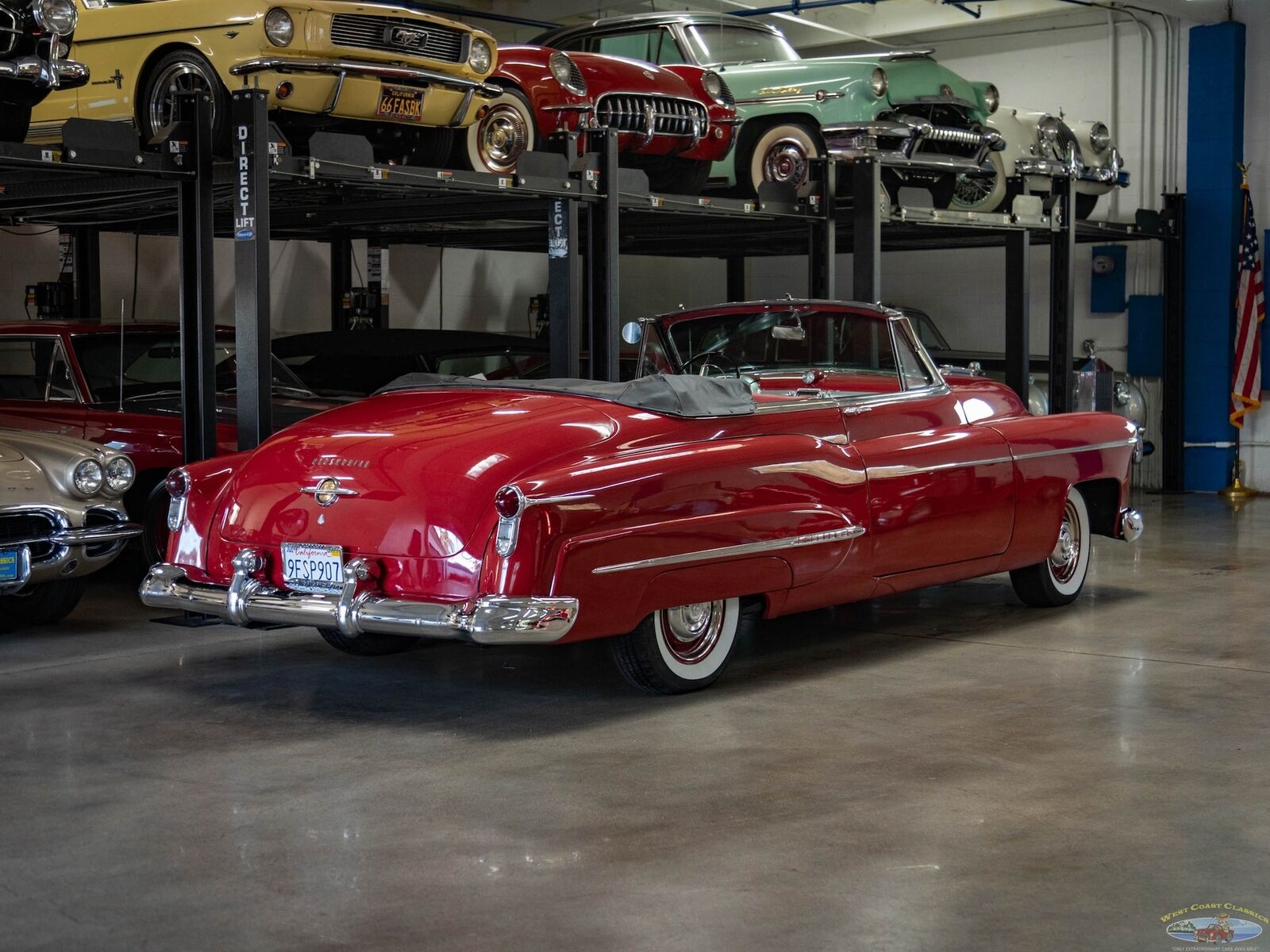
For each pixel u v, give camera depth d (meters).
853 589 4.96
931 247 12.15
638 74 8.24
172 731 4.23
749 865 3.06
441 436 4.36
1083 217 11.29
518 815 3.41
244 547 4.48
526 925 2.73
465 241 11.50
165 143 5.89
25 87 5.99
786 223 9.68
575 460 4.20
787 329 5.59
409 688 4.79
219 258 11.64
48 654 5.38
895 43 14.42
